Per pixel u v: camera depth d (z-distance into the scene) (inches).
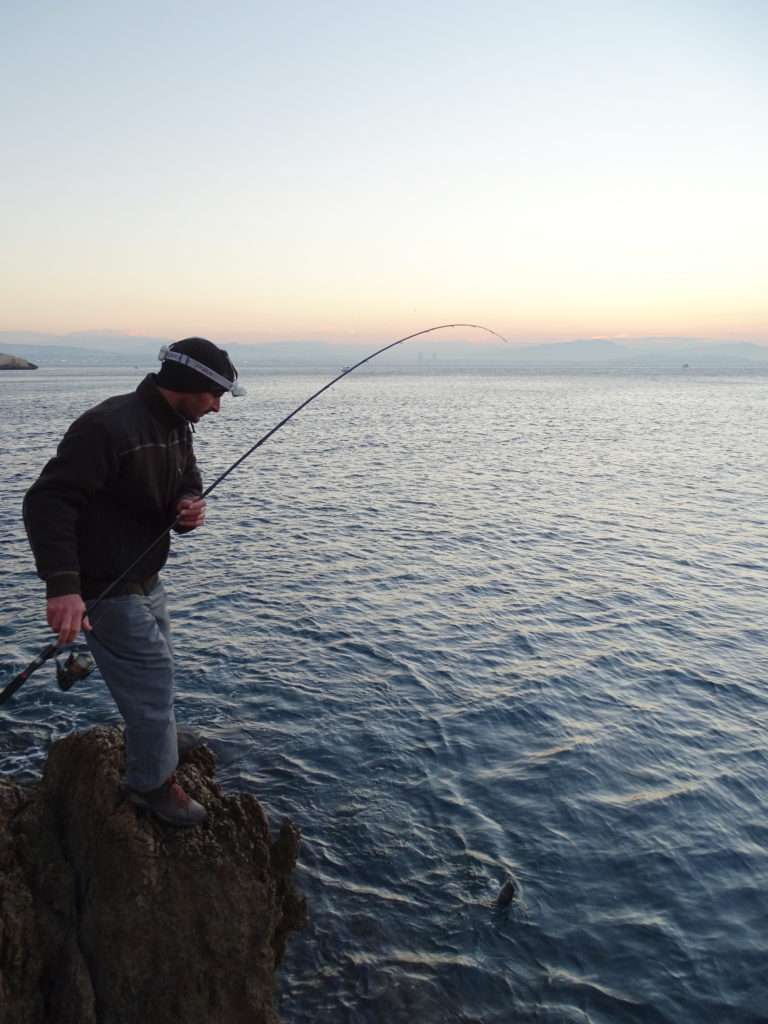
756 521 690.2
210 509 714.2
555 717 306.0
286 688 321.7
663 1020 171.8
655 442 1418.6
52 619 124.7
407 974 180.1
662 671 353.7
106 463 131.4
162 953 141.9
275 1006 169.0
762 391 3993.6
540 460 1130.7
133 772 147.9
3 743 268.2
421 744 281.1
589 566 527.2
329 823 233.3
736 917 203.2
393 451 1232.8
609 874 217.2
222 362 140.2
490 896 206.2
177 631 387.2
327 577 486.9
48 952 139.3
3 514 651.5
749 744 291.4
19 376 5044.3
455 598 449.7
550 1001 175.5
